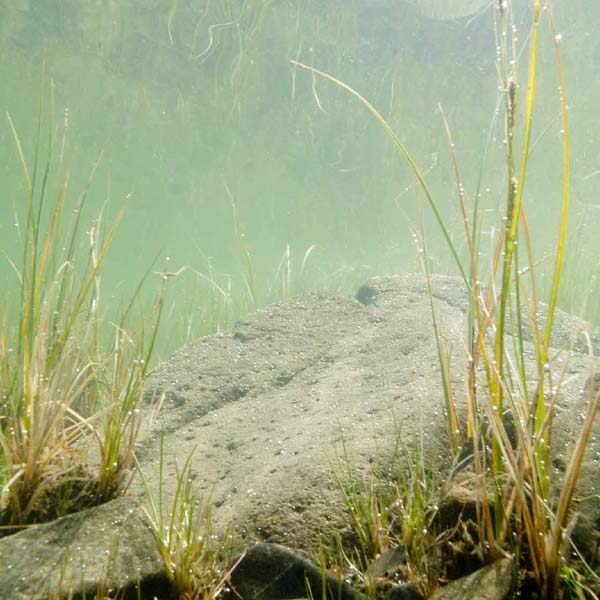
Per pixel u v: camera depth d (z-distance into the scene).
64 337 2.89
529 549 1.93
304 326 4.37
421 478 2.37
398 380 3.22
